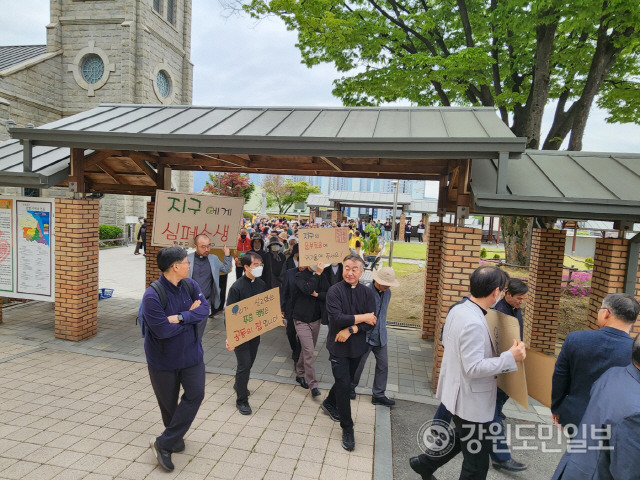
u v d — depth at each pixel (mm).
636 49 11094
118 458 3352
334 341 3639
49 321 7195
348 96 13086
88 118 6141
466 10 11055
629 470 1743
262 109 6457
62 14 21391
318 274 4980
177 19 25641
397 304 10414
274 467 3367
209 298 5523
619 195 4383
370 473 3359
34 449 3412
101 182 8578
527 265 11719
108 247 19922
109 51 21297
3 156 6500
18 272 6379
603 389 2006
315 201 41906
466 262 4910
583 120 10539
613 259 4754
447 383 2732
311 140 4660
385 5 12719
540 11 8930
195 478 3166
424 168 7074
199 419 4098
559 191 4547
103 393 4520
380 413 4434
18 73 18656
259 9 10656
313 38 11258
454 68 9703
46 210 6176
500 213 4812
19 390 4504
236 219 6164
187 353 3180
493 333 2709
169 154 7867
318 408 4477
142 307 3002
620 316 2527
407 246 28562
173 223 5820
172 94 25234
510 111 11406
